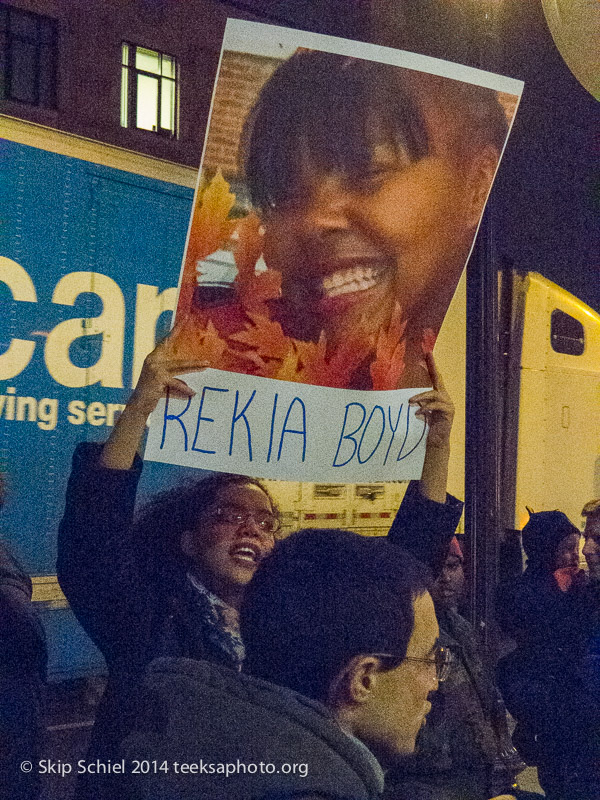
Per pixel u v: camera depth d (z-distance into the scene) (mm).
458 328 2250
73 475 1645
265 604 1589
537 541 2367
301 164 1841
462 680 2020
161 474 1788
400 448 2041
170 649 1734
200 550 1804
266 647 1572
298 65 1823
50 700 1628
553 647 2365
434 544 2078
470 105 2021
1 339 1557
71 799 1615
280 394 1855
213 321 1772
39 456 1604
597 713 2340
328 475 1937
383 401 1998
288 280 1845
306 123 1837
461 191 2035
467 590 2246
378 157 1930
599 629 2393
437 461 2084
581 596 2396
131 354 1724
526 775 2328
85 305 1657
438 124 1992
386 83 1921
